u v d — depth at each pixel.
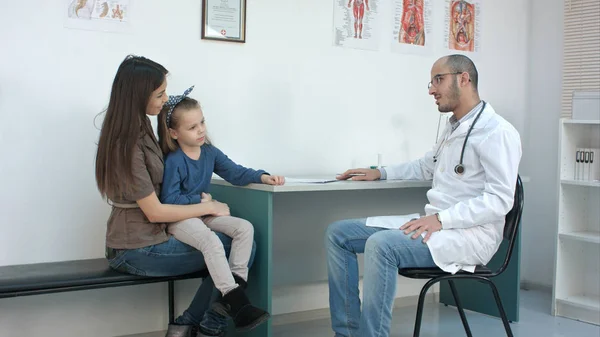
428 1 3.34
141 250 2.07
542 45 3.66
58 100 2.38
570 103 3.49
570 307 3.03
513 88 3.69
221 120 2.73
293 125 2.93
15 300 2.34
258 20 2.80
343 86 3.07
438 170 2.36
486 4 3.56
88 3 2.41
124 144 2.03
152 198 2.05
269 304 2.20
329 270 2.36
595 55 3.38
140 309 2.60
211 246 2.06
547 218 3.63
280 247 2.90
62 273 2.09
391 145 3.25
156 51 2.56
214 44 2.70
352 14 3.08
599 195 3.15
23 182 2.33
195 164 2.24
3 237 2.30
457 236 2.14
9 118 2.30
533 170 3.71
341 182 2.45
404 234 2.13
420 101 3.34
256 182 2.29
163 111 2.21
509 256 2.22
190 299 2.70
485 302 3.06
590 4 3.40
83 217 2.46
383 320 2.10
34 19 2.32
